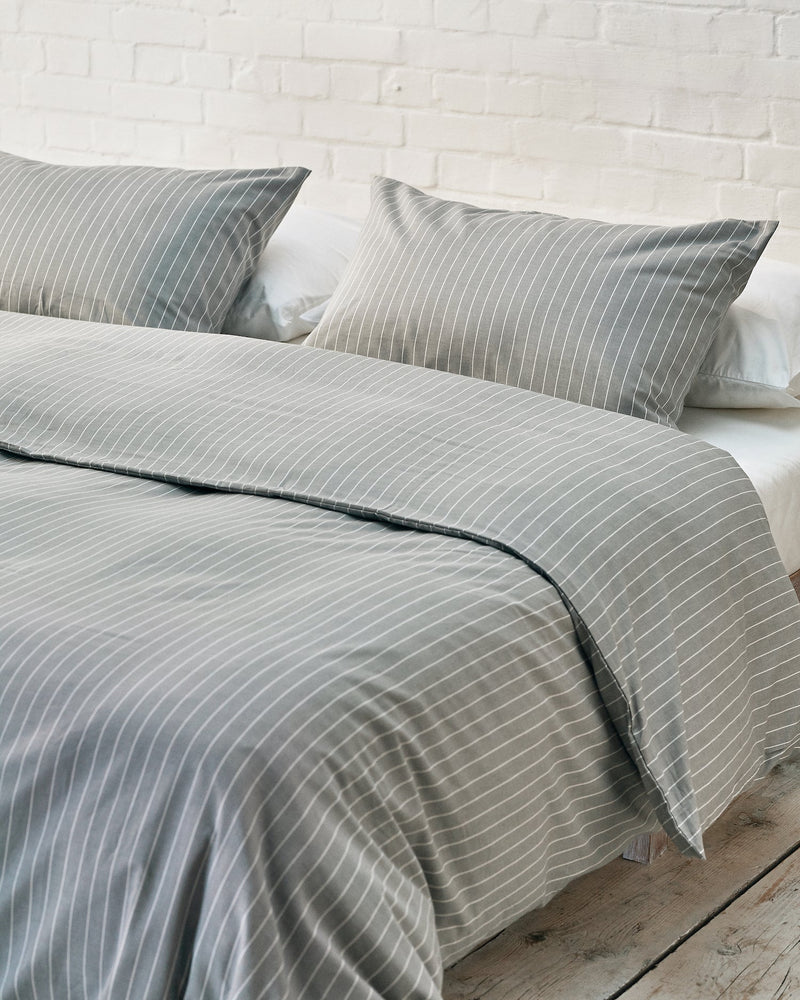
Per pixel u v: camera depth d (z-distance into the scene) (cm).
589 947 178
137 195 281
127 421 202
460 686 144
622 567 172
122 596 149
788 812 215
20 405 208
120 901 126
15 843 133
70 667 135
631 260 230
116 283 272
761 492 212
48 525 170
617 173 291
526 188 303
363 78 316
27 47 363
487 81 301
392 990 129
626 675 166
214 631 140
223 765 125
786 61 266
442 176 313
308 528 172
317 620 144
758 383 234
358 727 132
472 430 194
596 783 166
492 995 167
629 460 190
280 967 123
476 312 234
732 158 277
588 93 290
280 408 203
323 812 126
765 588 195
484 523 170
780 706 197
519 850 152
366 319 245
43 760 131
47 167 297
